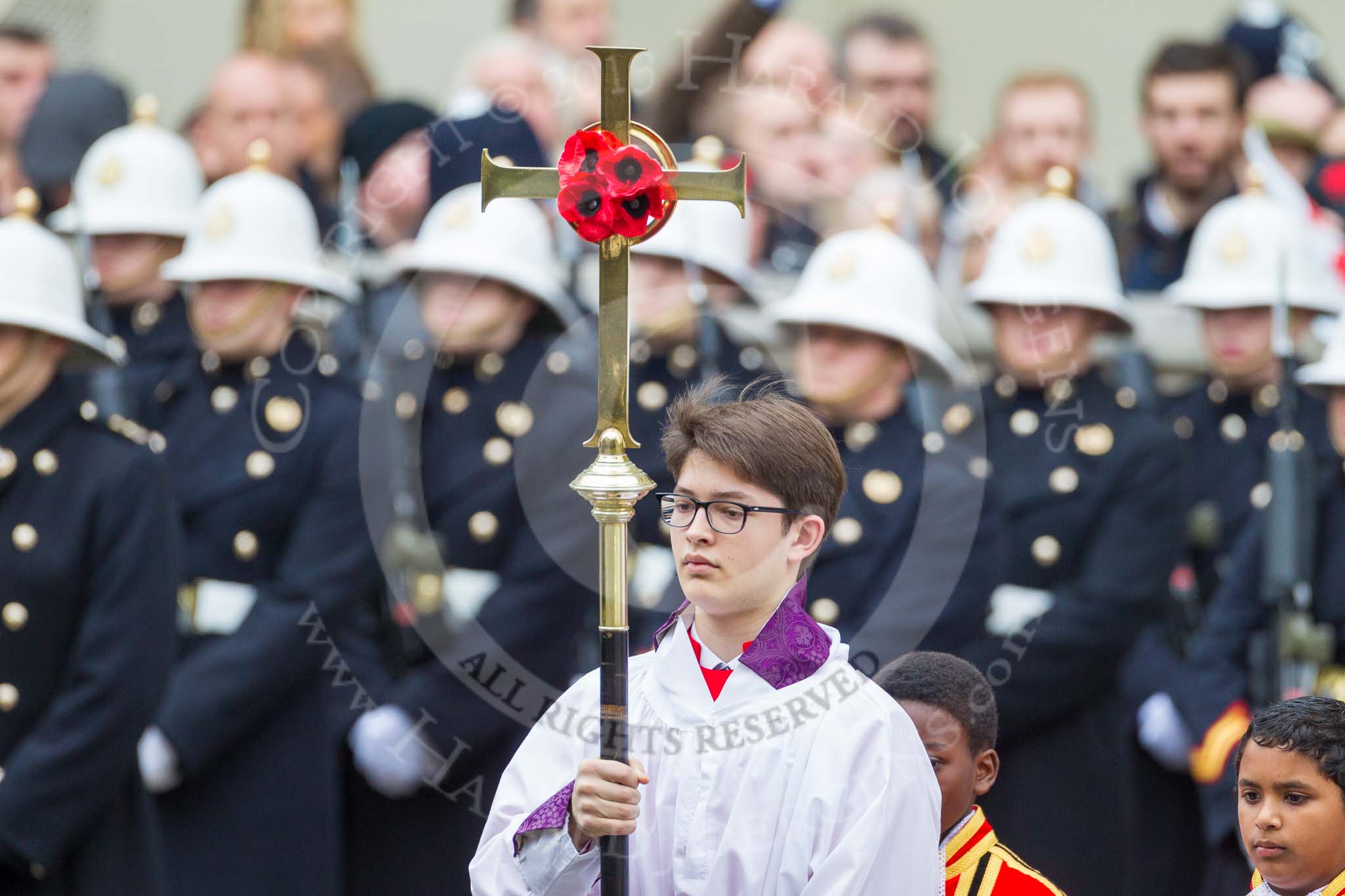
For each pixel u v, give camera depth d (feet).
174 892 79.56
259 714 79.36
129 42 118.01
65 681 71.10
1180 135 98.17
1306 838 49.57
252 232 80.79
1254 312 86.99
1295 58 113.80
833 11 110.93
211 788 79.97
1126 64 122.83
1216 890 79.71
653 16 85.51
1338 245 91.66
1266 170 96.84
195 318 82.74
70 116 97.19
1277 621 79.92
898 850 46.26
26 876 70.08
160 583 71.92
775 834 46.34
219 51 117.70
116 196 88.22
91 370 79.92
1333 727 49.88
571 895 47.44
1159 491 79.30
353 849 80.18
